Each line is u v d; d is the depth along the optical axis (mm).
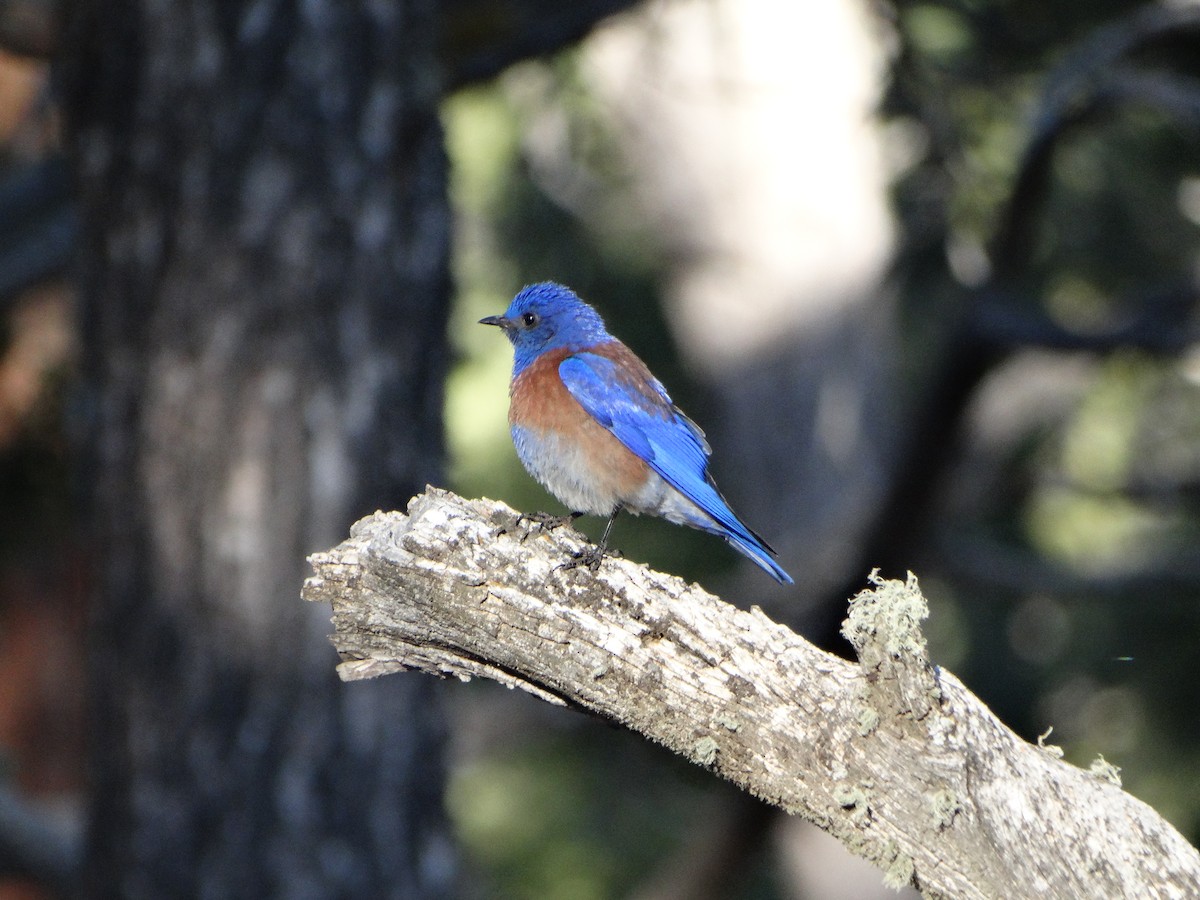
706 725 5816
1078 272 20328
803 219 22766
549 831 22641
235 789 10258
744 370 23312
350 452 10547
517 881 22234
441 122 11148
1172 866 5543
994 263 13617
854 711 5637
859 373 23203
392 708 10570
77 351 10867
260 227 10422
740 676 5773
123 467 10531
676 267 23172
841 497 23078
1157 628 21547
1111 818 5594
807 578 16359
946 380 13656
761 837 15484
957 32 15570
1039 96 13266
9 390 14703
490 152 21016
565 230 21984
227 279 10406
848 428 23125
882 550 14898
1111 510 26344
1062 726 25938
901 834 5621
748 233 22781
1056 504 26203
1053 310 20219
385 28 10750
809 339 23109
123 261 10539
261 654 10328
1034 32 14219
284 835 10250
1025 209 13266
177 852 10266
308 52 10508
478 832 22875
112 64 10516
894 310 23766
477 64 13492
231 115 10414
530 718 22219
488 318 10625
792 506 23219
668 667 5828
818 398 23203
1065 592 19484
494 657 6008
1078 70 13016
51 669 18156
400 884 10492
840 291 22969
